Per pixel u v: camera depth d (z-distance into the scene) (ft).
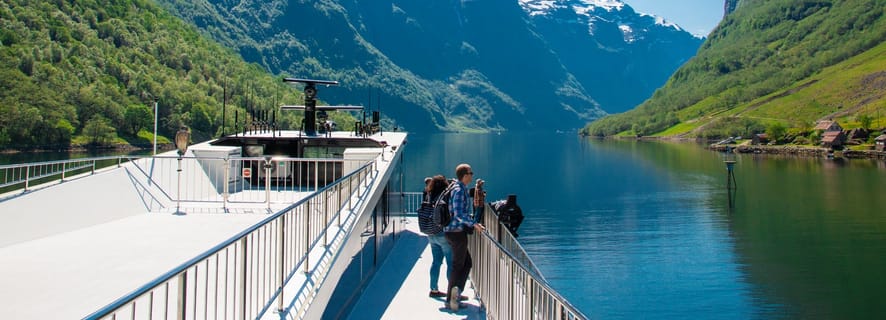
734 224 216.74
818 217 227.61
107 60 503.20
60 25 537.24
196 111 451.53
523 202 273.75
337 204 35.04
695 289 141.90
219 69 638.94
